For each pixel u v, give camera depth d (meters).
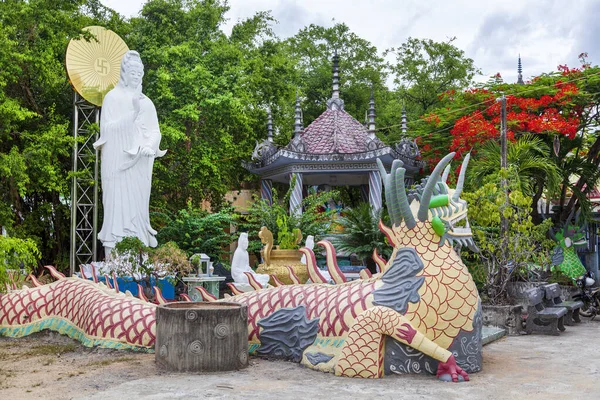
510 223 12.09
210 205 24.17
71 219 16.20
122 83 15.12
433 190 7.61
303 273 12.17
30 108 17.77
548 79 17.14
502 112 12.70
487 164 14.49
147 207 14.98
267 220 16.08
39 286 10.27
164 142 19.05
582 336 11.25
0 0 15.48
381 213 15.59
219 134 21.17
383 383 6.78
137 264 12.73
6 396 6.27
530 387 6.71
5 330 9.83
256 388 6.50
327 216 16.75
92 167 17.62
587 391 6.55
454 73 26.86
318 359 7.42
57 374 7.29
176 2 21.84
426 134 19.45
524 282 13.12
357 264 17.83
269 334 8.05
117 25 18.00
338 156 17.34
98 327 8.80
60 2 16.28
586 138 18.52
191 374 7.19
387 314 7.10
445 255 7.36
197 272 14.47
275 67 22.91
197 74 19.59
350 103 26.75
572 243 16.73
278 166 18.39
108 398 6.09
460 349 7.24
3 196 17.16
